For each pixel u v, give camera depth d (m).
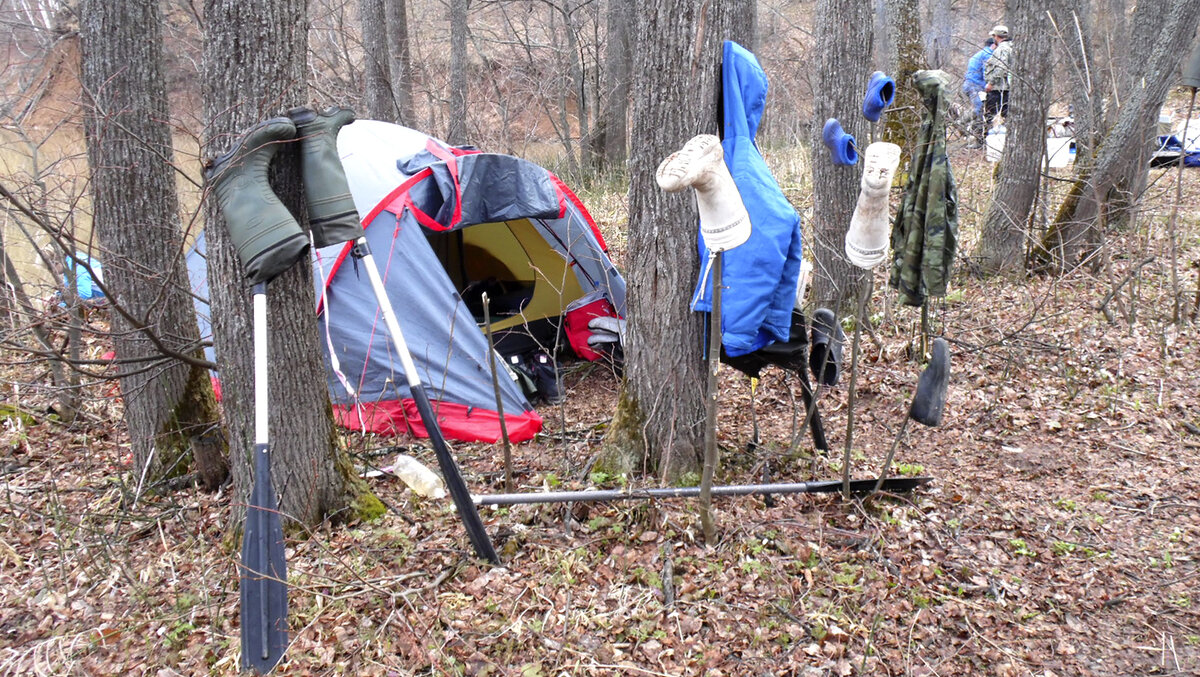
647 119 4.07
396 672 3.20
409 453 5.36
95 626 3.62
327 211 3.56
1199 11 6.90
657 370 4.36
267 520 3.35
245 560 3.30
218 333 3.95
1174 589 3.61
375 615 3.50
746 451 4.81
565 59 16.62
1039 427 5.14
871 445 5.01
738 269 3.77
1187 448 4.78
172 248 4.92
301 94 3.79
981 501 4.32
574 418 6.02
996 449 4.91
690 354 4.32
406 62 12.79
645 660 3.25
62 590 3.91
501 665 3.22
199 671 3.27
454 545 3.97
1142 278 7.31
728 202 3.13
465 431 5.61
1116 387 5.55
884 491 4.24
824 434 4.74
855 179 6.44
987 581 3.68
